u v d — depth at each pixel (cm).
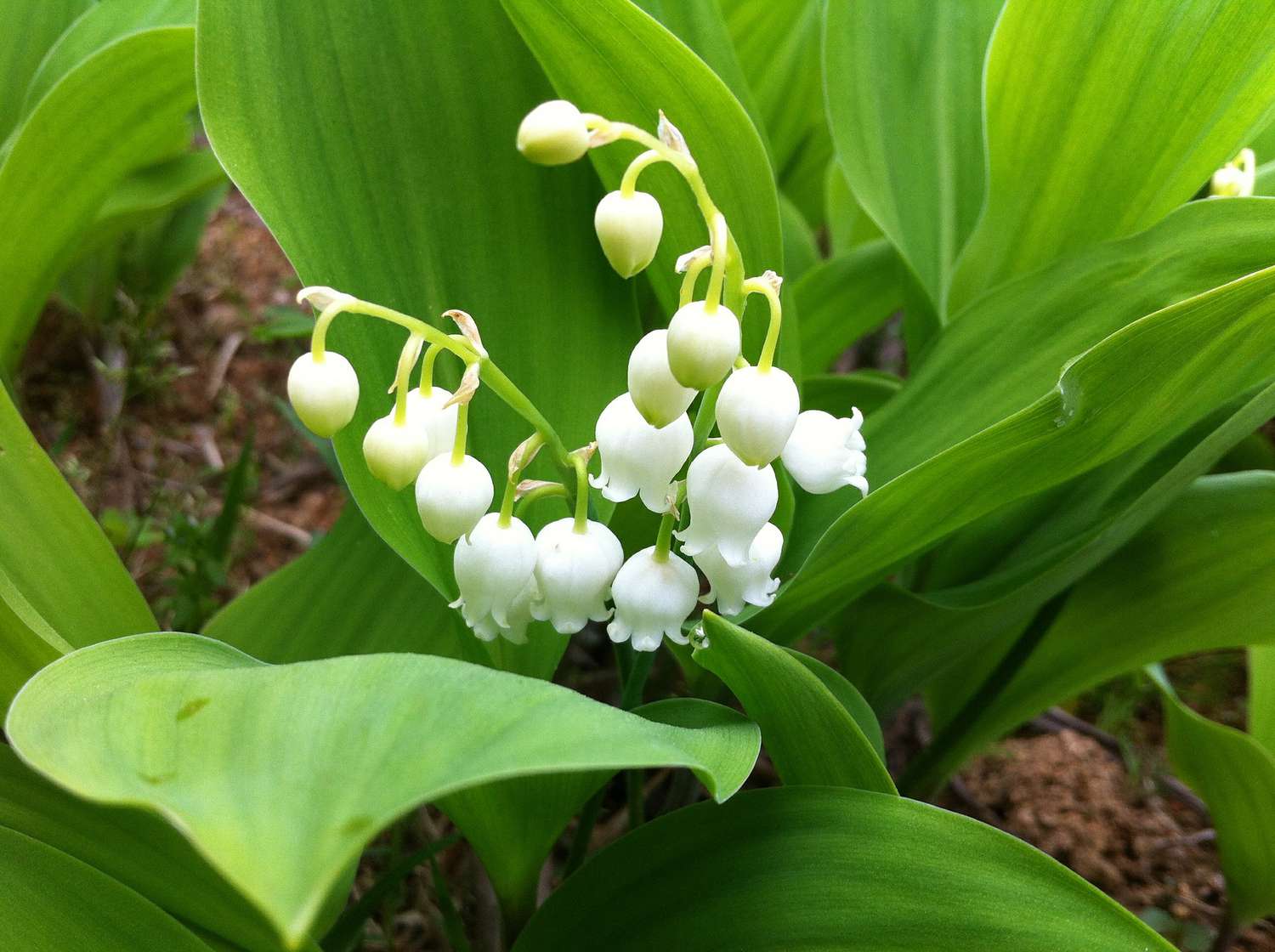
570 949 12
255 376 30
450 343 11
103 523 24
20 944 11
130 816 12
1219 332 11
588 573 12
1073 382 11
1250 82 14
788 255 23
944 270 18
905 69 19
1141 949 10
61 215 17
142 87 16
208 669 10
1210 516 16
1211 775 17
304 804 8
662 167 14
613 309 15
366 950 19
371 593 17
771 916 11
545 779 13
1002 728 18
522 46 15
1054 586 15
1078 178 16
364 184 14
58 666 10
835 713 11
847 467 12
